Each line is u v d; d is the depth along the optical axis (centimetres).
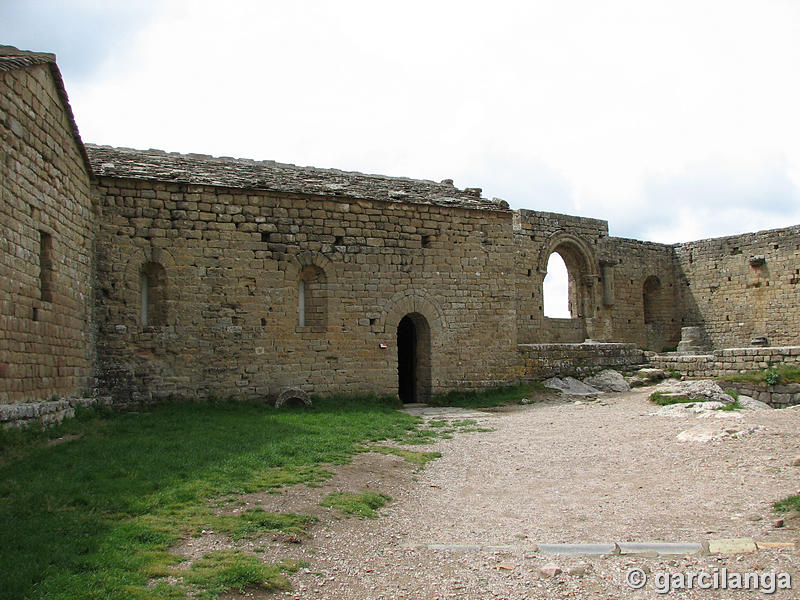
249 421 1606
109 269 1792
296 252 2023
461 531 887
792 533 804
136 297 1825
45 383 1350
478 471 1248
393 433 1572
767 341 3484
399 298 2162
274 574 691
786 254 3650
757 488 1012
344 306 2081
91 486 930
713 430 1409
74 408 1481
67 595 600
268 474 1084
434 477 1200
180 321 1867
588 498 1045
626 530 868
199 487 971
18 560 660
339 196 2089
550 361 2411
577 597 657
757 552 747
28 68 1259
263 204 1991
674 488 1063
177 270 1873
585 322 3694
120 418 1582
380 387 2109
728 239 3925
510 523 922
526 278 3400
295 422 1619
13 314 1188
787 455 1173
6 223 1161
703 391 1934
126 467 1049
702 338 4016
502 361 2316
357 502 976
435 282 2225
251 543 782
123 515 832
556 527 896
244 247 1955
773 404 1992
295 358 2000
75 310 1559
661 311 4122
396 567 743
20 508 817
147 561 694
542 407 2053
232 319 1928
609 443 1446
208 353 1894
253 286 1958
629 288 3916
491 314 2309
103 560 683
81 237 1616
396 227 2175
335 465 1200
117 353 1783
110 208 1809
